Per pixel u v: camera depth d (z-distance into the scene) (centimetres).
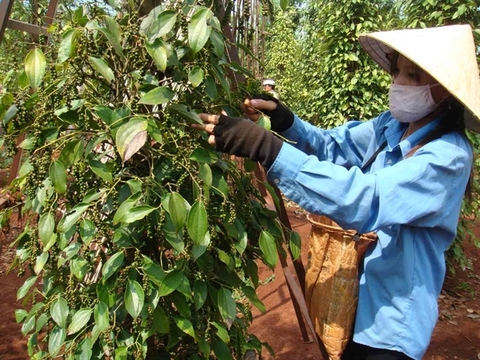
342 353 144
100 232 94
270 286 319
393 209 104
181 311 101
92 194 96
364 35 131
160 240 104
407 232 119
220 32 99
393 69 132
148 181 95
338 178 101
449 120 120
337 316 134
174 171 104
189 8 101
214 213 103
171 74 106
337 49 430
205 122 105
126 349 100
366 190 102
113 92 104
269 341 254
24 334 114
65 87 97
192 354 115
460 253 343
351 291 132
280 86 768
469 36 116
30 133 107
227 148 102
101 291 98
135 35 94
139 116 90
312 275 144
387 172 106
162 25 94
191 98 109
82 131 95
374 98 435
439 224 117
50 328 125
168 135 98
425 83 119
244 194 112
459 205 121
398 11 395
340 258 134
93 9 104
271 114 140
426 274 121
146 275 94
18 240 115
